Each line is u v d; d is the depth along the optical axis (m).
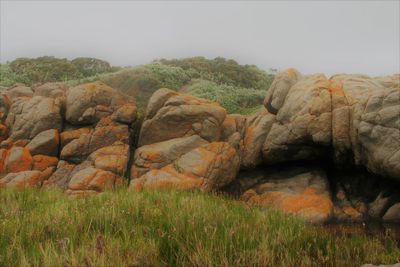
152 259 5.22
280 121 14.99
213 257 5.39
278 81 16.06
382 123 11.85
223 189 14.62
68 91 16.97
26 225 6.68
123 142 15.55
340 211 13.08
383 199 12.93
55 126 15.78
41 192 11.41
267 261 5.45
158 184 12.90
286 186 14.45
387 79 14.41
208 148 14.55
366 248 6.82
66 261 4.75
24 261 4.70
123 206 8.06
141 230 6.23
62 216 7.15
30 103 16.31
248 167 15.55
